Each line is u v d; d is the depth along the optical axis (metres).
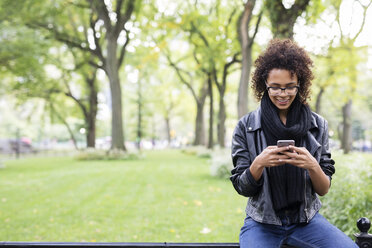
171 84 44.78
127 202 7.83
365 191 3.86
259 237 1.95
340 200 4.19
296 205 1.99
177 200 7.92
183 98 49.44
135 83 41.41
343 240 1.86
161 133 75.25
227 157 11.95
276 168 1.96
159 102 47.91
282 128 1.93
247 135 2.09
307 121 1.98
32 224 5.98
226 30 22.31
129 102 44.12
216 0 22.66
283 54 1.94
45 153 35.84
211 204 7.39
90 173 13.75
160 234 5.27
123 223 5.98
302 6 7.30
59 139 65.25
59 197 8.61
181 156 27.30
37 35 19.06
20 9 18.53
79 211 6.99
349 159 4.75
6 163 21.00
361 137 44.81
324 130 2.06
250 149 2.06
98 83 31.52
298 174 1.94
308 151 1.95
